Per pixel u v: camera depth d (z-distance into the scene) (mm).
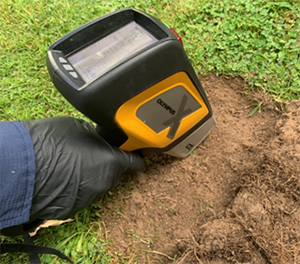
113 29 301
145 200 407
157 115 315
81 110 278
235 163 392
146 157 435
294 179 319
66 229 393
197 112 348
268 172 338
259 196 328
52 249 346
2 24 604
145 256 370
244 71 439
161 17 533
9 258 381
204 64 469
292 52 438
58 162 294
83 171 307
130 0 565
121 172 358
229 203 369
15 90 515
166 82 288
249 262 303
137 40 287
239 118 431
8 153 267
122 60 257
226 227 320
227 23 485
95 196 324
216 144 419
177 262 329
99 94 260
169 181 412
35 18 599
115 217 403
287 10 473
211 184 394
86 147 317
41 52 548
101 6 572
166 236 376
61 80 262
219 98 451
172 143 366
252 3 490
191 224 374
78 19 572
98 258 371
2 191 262
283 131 359
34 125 306
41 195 287
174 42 269
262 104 421
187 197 396
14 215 272
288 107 395
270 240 301
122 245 379
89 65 282
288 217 308
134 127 308
